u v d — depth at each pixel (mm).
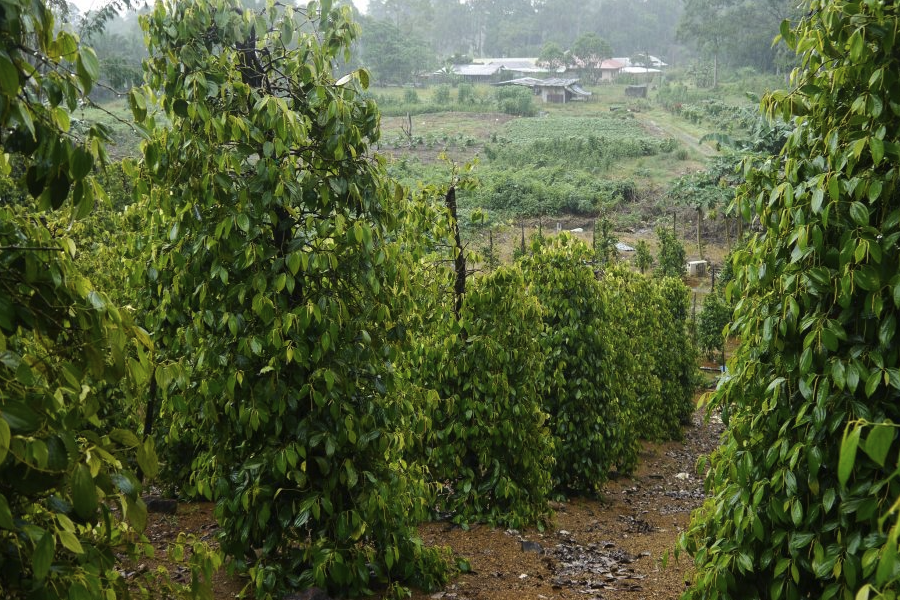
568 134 56250
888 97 2607
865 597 1650
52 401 1911
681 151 47000
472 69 96750
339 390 4031
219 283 4051
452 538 5938
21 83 1832
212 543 5219
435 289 5969
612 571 5422
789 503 2709
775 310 2887
